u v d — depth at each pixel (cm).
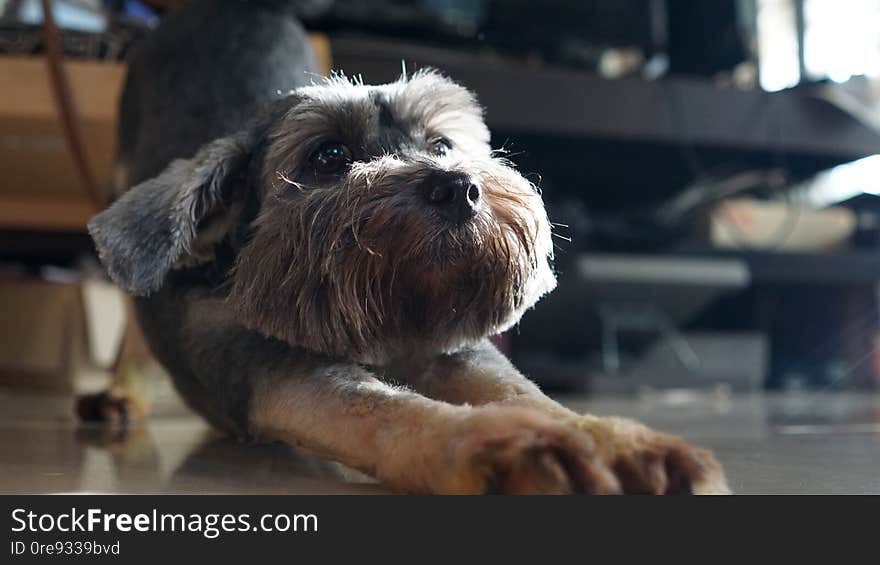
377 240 161
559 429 110
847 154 554
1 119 316
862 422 295
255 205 186
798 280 564
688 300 518
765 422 296
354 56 470
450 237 161
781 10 554
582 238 511
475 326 177
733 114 536
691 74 580
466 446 112
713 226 558
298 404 154
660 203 615
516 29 536
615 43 552
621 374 507
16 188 372
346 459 144
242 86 217
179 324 192
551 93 511
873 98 550
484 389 168
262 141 186
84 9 375
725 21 552
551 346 527
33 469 163
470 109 203
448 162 171
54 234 458
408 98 187
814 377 570
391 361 178
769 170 602
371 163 169
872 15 542
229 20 227
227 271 190
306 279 167
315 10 254
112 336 417
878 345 568
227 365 176
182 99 218
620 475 109
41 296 412
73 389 408
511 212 171
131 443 208
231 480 151
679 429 266
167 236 171
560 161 589
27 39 328
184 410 283
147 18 403
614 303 508
